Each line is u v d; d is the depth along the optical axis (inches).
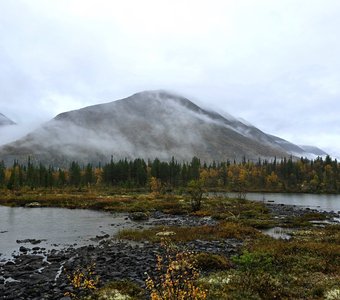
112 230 1514.5
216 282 598.5
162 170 6274.6
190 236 1243.2
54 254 983.6
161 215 2166.6
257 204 2935.5
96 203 2721.5
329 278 632.4
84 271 756.0
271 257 772.0
